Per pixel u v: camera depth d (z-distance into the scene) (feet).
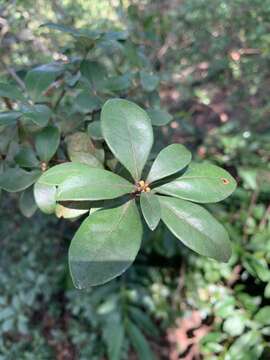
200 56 1.75
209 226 0.47
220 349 1.26
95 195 0.46
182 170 0.51
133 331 1.42
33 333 1.53
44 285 1.53
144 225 1.40
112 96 0.76
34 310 1.59
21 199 0.69
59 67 0.74
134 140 0.49
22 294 1.51
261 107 1.76
